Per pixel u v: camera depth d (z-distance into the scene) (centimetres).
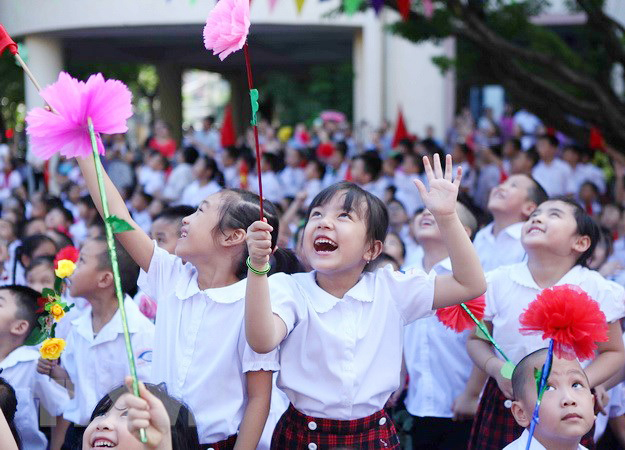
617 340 426
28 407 455
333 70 2523
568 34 1848
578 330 314
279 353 353
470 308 368
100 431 301
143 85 3231
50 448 498
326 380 343
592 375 413
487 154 1195
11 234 785
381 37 1814
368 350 346
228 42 292
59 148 318
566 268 438
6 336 454
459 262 335
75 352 460
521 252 540
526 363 349
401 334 358
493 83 1259
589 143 1182
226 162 1392
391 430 361
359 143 1655
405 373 542
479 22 1027
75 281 448
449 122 1866
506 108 1842
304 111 2478
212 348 358
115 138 1639
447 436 516
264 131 2008
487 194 1105
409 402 525
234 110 2931
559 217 433
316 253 342
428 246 522
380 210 349
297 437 349
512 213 552
